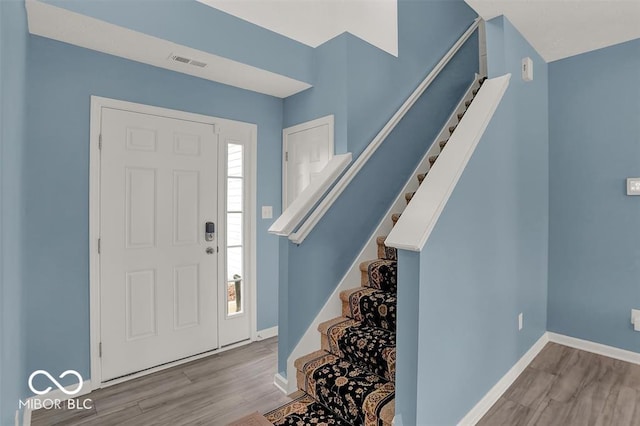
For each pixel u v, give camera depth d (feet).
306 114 9.84
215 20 7.64
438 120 11.43
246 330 10.19
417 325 4.76
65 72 7.14
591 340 9.12
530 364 8.39
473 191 6.00
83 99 7.38
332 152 8.96
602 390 7.17
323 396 6.26
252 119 10.12
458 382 5.69
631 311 8.49
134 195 8.14
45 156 6.96
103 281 7.74
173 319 8.79
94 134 7.52
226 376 8.12
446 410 5.39
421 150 10.69
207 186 9.33
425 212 4.97
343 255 8.34
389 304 6.93
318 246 7.79
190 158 9.00
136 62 8.04
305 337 7.45
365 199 8.84
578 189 9.27
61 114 7.13
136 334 8.20
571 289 9.42
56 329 7.14
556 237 9.66
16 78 4.50
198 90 9.05
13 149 4.33
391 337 6.63
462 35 12.57
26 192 6.50
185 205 8.96
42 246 6.96
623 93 8.54
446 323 5.33
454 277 5.51
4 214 3.62
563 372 7.97
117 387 7.64
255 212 10.27
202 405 6.93
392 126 9.30
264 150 10.44
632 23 7.45
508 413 6.41
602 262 8.91
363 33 10.80
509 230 7.42
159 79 8.40
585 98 9.10
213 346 9.50
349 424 5.75
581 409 6.52
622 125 8.56
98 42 7.07
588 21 7.38
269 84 9.47
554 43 8.45
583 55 9.09
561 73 9.48
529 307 8.59
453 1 12.39
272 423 5.55
